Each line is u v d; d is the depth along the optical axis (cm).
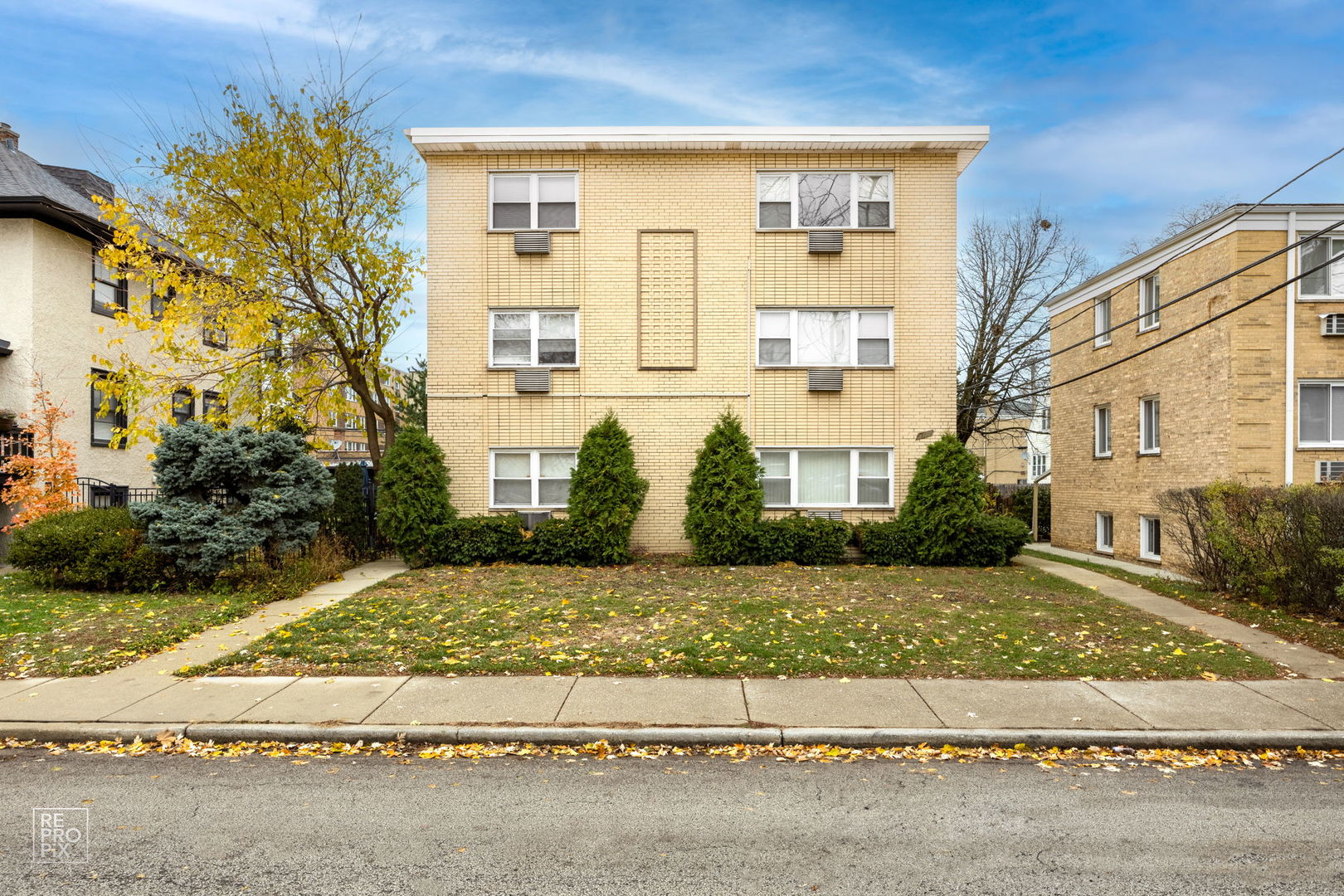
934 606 1059
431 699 673
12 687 702
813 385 1548
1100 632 916
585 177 1560
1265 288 1414
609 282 1560
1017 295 2978
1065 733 597
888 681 725
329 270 1536
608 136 1523
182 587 1133
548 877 397
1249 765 566
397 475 1439
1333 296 1417
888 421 1560
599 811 482
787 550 1454
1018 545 1498
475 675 740
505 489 1578
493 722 619
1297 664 794
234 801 493
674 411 1562
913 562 1473
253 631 907
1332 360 1413
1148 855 423
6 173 1658
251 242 1478
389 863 411
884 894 381
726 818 471
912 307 1554
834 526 1464
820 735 597
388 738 602
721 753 584
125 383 1456
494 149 1541
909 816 475
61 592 1119
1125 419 1798
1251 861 416
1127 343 1791
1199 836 447
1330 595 990
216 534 1096
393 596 1115
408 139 1530
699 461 1491
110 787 516
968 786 523
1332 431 1419
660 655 795
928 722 622
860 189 1570
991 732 600
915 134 1514
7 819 465
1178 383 1587
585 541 1431
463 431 1564
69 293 1698
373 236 1545
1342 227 1417
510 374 1562
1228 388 1426
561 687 704
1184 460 1562
